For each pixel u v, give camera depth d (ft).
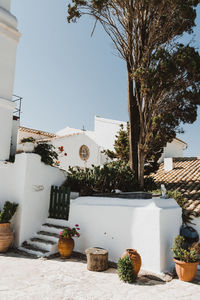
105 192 32.86
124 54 37.22
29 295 15.29
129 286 17.63
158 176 49.21
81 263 22.93
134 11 34.47
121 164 36.88
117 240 23.79
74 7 34.71
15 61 34.17
